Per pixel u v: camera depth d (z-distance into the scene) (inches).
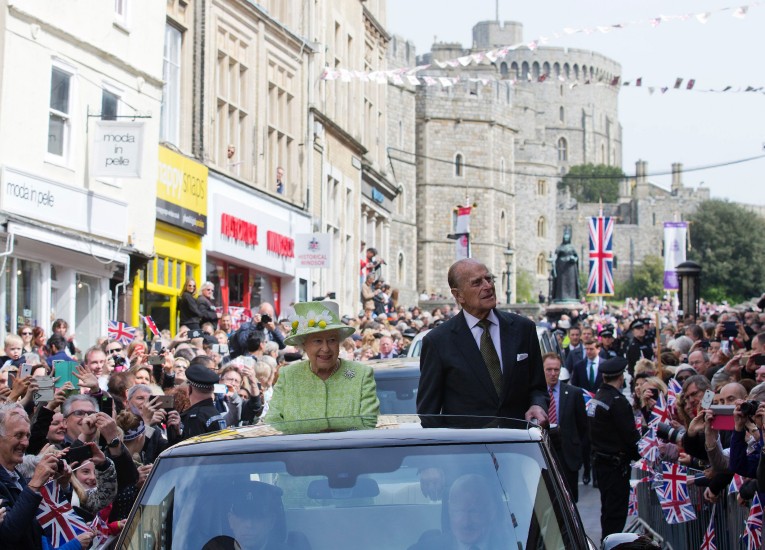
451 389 743.7
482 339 743.1
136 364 1064.8
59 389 770.8
